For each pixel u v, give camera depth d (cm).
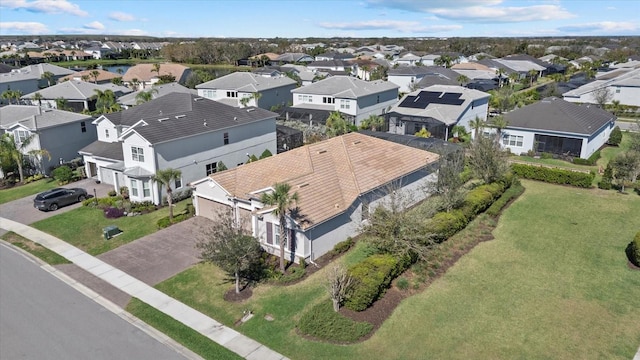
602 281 2380
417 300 2230
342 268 2388
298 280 2438
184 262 2681
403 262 2419
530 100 7644
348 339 1927
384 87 6906
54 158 4481
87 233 3122
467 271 2503
